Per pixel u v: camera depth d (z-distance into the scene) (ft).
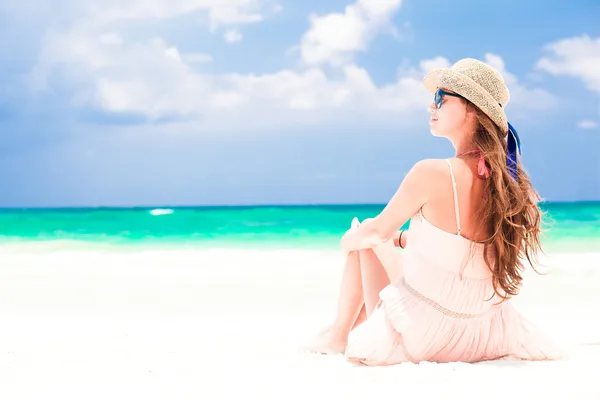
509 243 9.37
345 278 10.78
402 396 7.97
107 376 9.25
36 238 57.41
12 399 8.23
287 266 30.01
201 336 13.00
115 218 84.53
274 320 16.55
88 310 18.49
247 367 9.62
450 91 9.62
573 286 22.61
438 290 9.39
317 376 8.95
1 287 23.24
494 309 9.82
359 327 10.16
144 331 14.57
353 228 10.43
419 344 9.53
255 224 76.95
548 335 10.36
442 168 9.29
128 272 27.84
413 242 9.66
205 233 64.13
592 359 10.26
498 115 9.45
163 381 8.90
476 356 9.86
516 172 9.63
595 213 87.56
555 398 7.85
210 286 23.34
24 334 14.38
